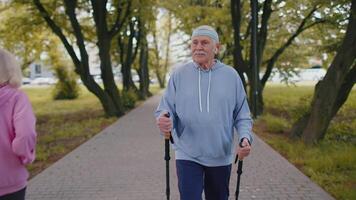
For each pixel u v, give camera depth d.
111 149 10.08
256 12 16.08
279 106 21.94
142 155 9.24
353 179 6.74
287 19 19.55
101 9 17.94
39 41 23.67
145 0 19.14
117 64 28.22
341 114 17.23
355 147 9.15
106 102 18.25
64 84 33.16
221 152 3.73
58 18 18.03
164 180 7.02
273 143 10.45
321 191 6.23
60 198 6.11
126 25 21.91
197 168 3.74
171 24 37.72
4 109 2.91
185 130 3.75
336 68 9.77
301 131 10.82
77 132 13.43
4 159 2.94
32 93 44.16
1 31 19.08
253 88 16.30
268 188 6.44
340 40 12.80
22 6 17.66
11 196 3.01
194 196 3.66
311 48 22.56
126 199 6.02
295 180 6.88
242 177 7.12
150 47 43.62
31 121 2.91
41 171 7.93
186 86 3.74
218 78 3.73
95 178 7.23
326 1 12.96
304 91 35.56
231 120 3.77
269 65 19.64
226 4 21.00
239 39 16.83
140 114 19.08
